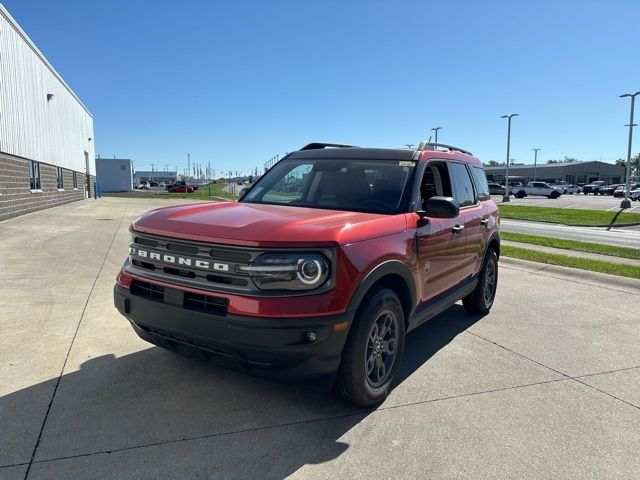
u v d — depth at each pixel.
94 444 2.97
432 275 4.33
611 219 26.66
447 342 5.07
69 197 30.69
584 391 3.97
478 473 2.83
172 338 3.35
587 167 104.00
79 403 3.46
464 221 5.01
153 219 3.62
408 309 3.96
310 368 3.08
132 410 3.39
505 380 4.14
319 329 2.99
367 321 3.31
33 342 4.60
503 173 110.19
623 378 4.25
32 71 20.72
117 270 8.08
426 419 3.44
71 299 6.16
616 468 2.92
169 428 3.18
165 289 3.30
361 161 4.64
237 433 3.15
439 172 4.89
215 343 3.07
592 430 3.36
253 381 3.90
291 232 3.11
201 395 3.64
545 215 29.42
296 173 4.84
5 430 3.09
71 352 4.38
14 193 17.94
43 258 9.03
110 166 78.69
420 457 2.97
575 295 7.24
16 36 18.36
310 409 3.51
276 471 2.78
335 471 2.80
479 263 5.65
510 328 5.59
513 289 7.62
